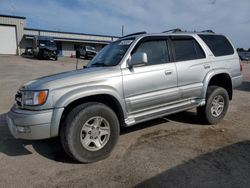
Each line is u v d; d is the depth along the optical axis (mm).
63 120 3816
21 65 23312
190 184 3240
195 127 5449
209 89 5496
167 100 4684
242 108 7277
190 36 5270
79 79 3836
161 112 4664
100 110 3859
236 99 8734
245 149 4293
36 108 3602
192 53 5180
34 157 4113
